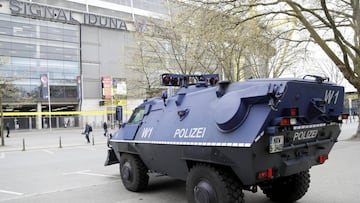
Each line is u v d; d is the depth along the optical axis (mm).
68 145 23578
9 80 31250
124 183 7773
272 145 4586
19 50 53281
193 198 5457
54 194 7801
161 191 7602
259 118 4594
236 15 16438
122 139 7664
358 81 17672
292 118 4750
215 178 5062
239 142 4637
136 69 36594
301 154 5301
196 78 8086
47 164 13625
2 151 20734
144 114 7379
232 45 21750
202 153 5277
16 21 53125
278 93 4488
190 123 5750
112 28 62000
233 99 4914
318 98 5227
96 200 7043
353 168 9758
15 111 54406
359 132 19703
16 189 8625
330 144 5961
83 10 60656
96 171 11102
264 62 29266
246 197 6898
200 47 24391
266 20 17906
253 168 4676
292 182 6172
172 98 6707
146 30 28656
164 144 6113
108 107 59219
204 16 16562
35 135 38438
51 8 56375
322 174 8969
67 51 58250
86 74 59906
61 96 57594
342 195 6801
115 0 63844
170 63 27594
